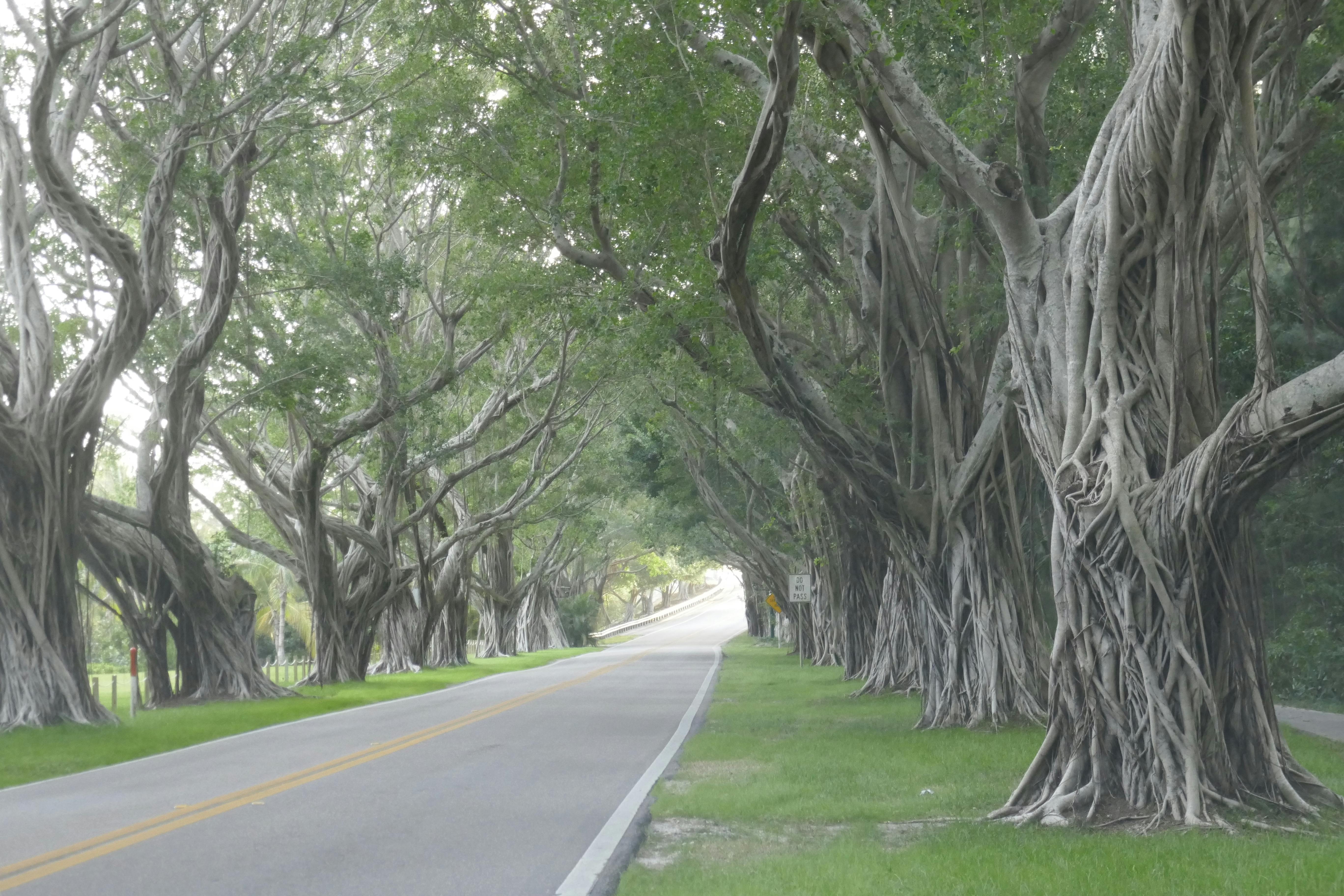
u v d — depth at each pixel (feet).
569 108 70.28
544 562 222.89
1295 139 47.93
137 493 97.60
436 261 131.34
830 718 72.49
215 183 80.43
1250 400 33.17
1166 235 36.22
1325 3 47.21
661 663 157.79
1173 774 33.63
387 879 26.16
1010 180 40.50
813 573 155.84
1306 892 24.12
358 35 91.35
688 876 26.02
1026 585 69.21
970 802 37.88
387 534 132.87
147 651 98.73
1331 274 68.54
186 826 33.53
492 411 132.87
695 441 126.00
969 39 48.91
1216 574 34.96
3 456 74.49
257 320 99.04
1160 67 34.37
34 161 69.82
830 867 26.63
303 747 57.93
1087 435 37.17
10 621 75.20
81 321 93.56
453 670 162.09
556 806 36.86
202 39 77.82
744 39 64.39
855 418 75.31
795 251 84.23
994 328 68.18
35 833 33.55
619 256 77.20
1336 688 72.90
